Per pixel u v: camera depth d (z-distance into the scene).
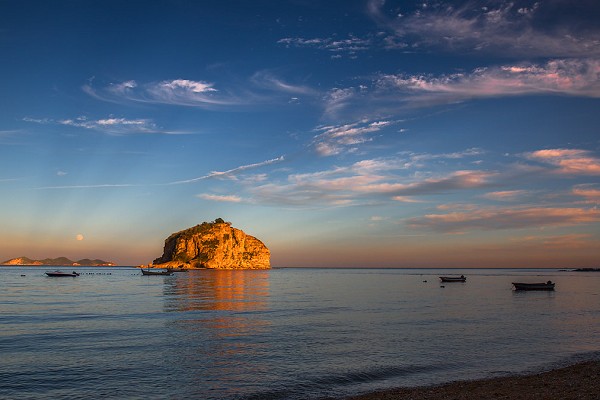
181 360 28.33
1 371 25.39
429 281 172.00
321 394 21.94
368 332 39.72
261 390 22.44
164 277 188.75
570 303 72.94
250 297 80.25
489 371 26.50
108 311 54.50
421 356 30.17
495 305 68.56
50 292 89.88
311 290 104.81
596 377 22.88
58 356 29.12
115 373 25.17
